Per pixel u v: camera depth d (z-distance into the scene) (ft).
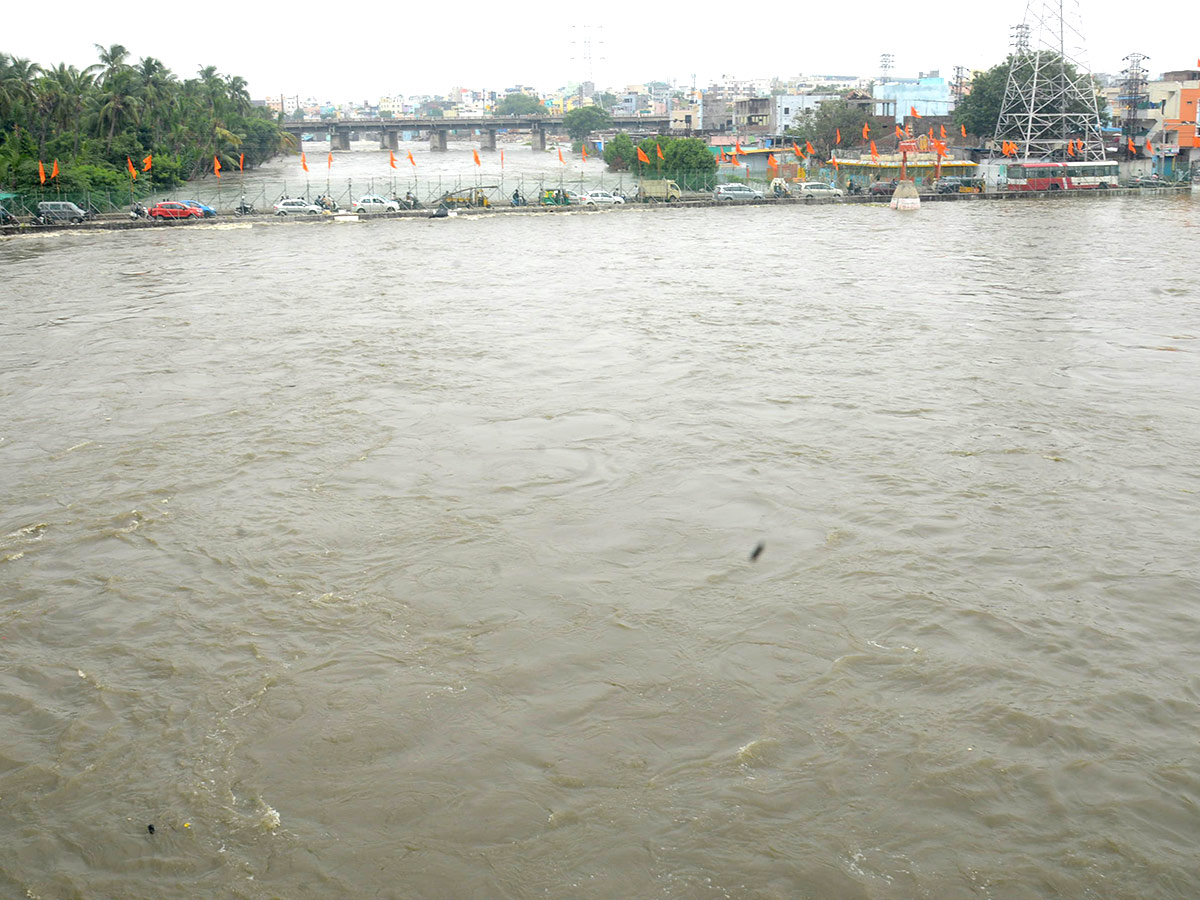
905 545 59.21
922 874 35.24
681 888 34.81
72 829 37.78
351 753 41.81
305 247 193.47
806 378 93.76
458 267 165.48
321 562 57.88
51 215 226.79
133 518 63.72
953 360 100.22
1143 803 38.34
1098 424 79.92
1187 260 167.22
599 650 48.93
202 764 41.22
